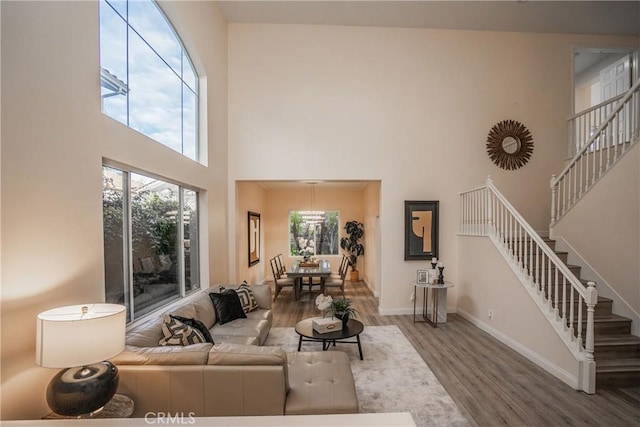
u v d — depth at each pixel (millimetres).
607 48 6090
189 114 4465
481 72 5918
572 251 4523
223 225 5449
